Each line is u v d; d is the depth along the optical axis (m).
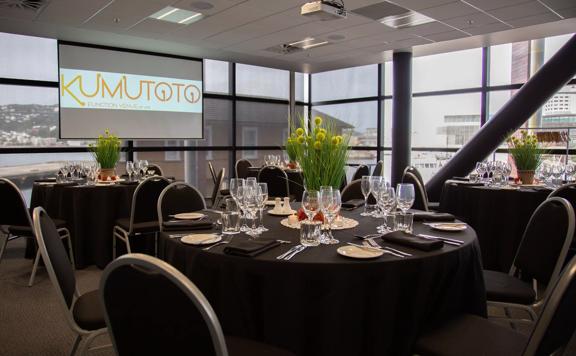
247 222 2.40
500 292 2.07
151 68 7.65
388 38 6.54
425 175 8.26
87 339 1.81
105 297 1.12
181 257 1.92
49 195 4.20
